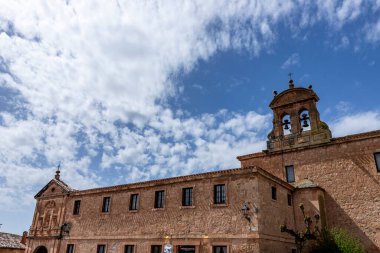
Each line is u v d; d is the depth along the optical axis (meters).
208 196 22.72
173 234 23.36
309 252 23.38
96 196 29.97
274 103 31.64
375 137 25.17
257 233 19.61
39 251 32.53
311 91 29.48
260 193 20.84
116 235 26.70
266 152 30.06
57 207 32.75
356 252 21.47
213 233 21.45
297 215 25.02
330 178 26.19
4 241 45.19
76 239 29.42
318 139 27.73
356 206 24.48
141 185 26.91
